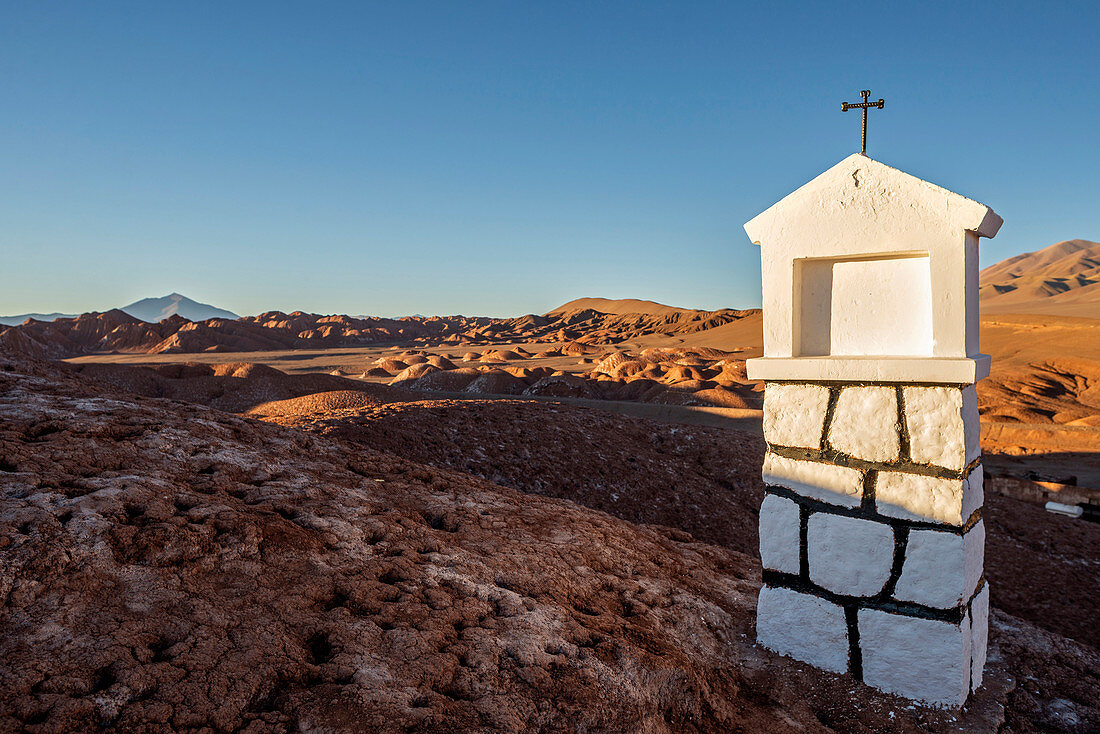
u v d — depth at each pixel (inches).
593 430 473.1
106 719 86.5
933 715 142.0
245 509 149.9
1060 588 356.2
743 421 974.4
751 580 219.3
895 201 141.3
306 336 6358.3
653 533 254.1
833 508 152.0
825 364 148.5
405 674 107.9
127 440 170.7
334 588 129.0
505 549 174.1
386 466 227.0
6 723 81.3
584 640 135.0
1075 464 796.6
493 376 1565.0
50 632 98.7
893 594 146.6
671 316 6678.2
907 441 142.5
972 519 148.4
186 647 102.1
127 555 119.3
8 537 111.4
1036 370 1617.9
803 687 151.4
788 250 154.2
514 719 103.8
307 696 98.5
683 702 131.9
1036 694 160.6
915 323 147.6
